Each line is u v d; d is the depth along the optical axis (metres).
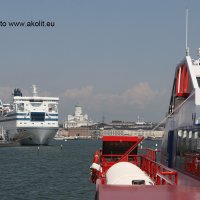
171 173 16.59
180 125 24.23
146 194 12.36
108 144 29.50
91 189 62.72
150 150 31.62
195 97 20.97
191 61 25.53
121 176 18.08
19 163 120.00
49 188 63.56
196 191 12.89
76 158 146.38
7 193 58.47
